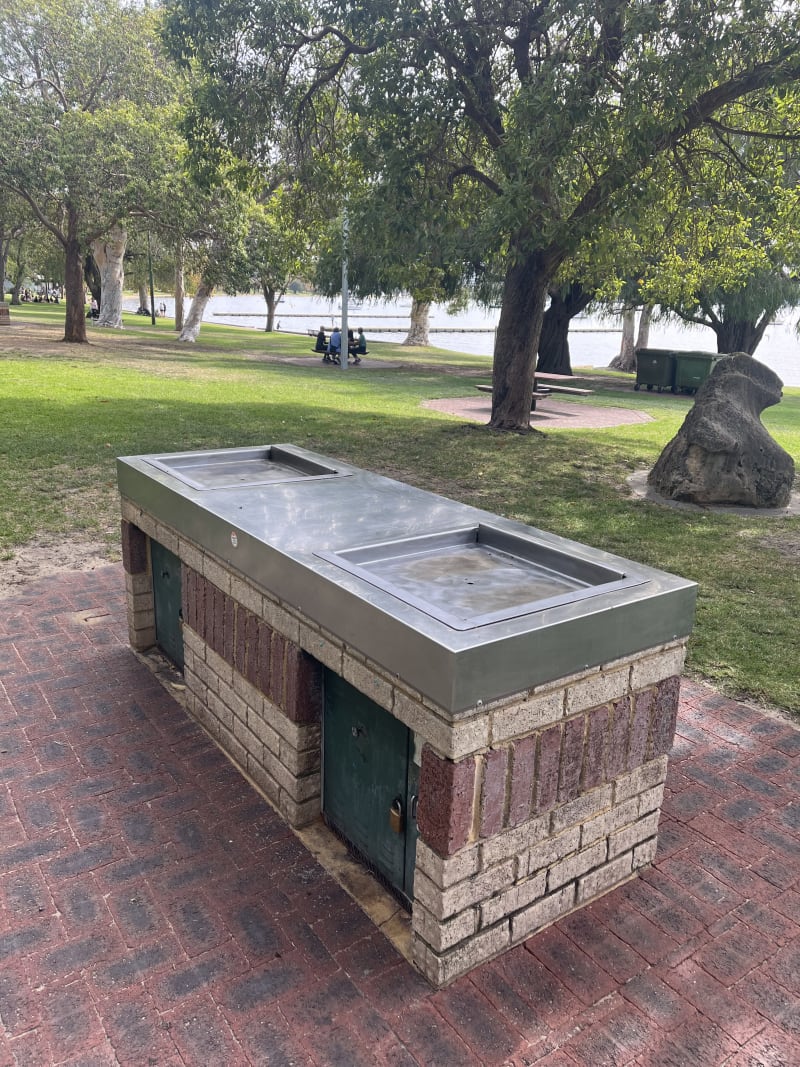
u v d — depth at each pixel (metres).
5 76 24.25
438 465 11.58
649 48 11.79
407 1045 2.55
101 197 22.19
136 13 25.36
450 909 2.70
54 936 2.93
